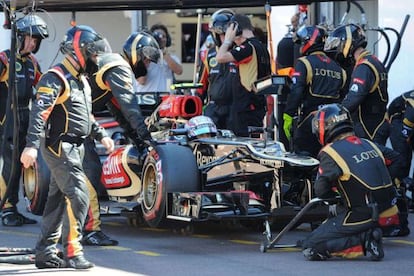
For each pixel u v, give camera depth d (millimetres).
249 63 37969
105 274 27578
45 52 60500
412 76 44875
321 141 30016
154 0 38594
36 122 26547
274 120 34906
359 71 34750
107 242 32969
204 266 28828
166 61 46000
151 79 45500
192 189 32562
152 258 30328
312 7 54406
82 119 27547
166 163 32469
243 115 38531
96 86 32531
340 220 29391
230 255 30781
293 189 33531
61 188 27609
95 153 33344
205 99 42031
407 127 40906
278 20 56281
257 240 34031
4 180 37938
